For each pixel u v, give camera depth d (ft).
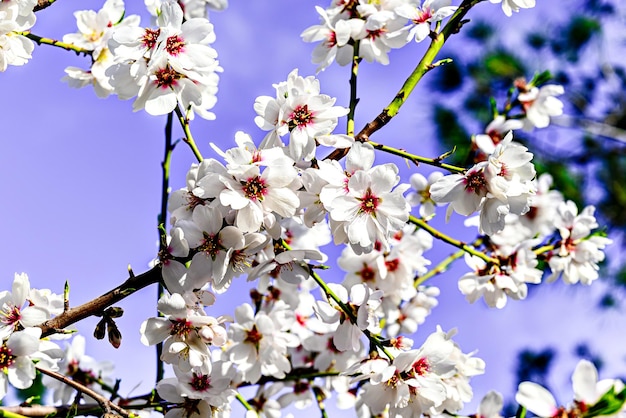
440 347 3.04
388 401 3.05
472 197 3.04
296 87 3.02
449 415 3.27
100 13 3.40
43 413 3.02
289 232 3.39
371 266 3.48
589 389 2.76
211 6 3.51
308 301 3.53
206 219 2.97
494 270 3.43
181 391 3.10
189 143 3.03
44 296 2.99
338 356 3.50
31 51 3.20
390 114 3.08
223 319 3.08
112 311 2.93
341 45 3.22
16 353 2.93
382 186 2.96
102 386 3.46
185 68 2.99
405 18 3.21
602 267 7.29
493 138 3.68
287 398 3.58
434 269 3.66
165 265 2.96
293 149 3.00
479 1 3.17
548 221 3.88
